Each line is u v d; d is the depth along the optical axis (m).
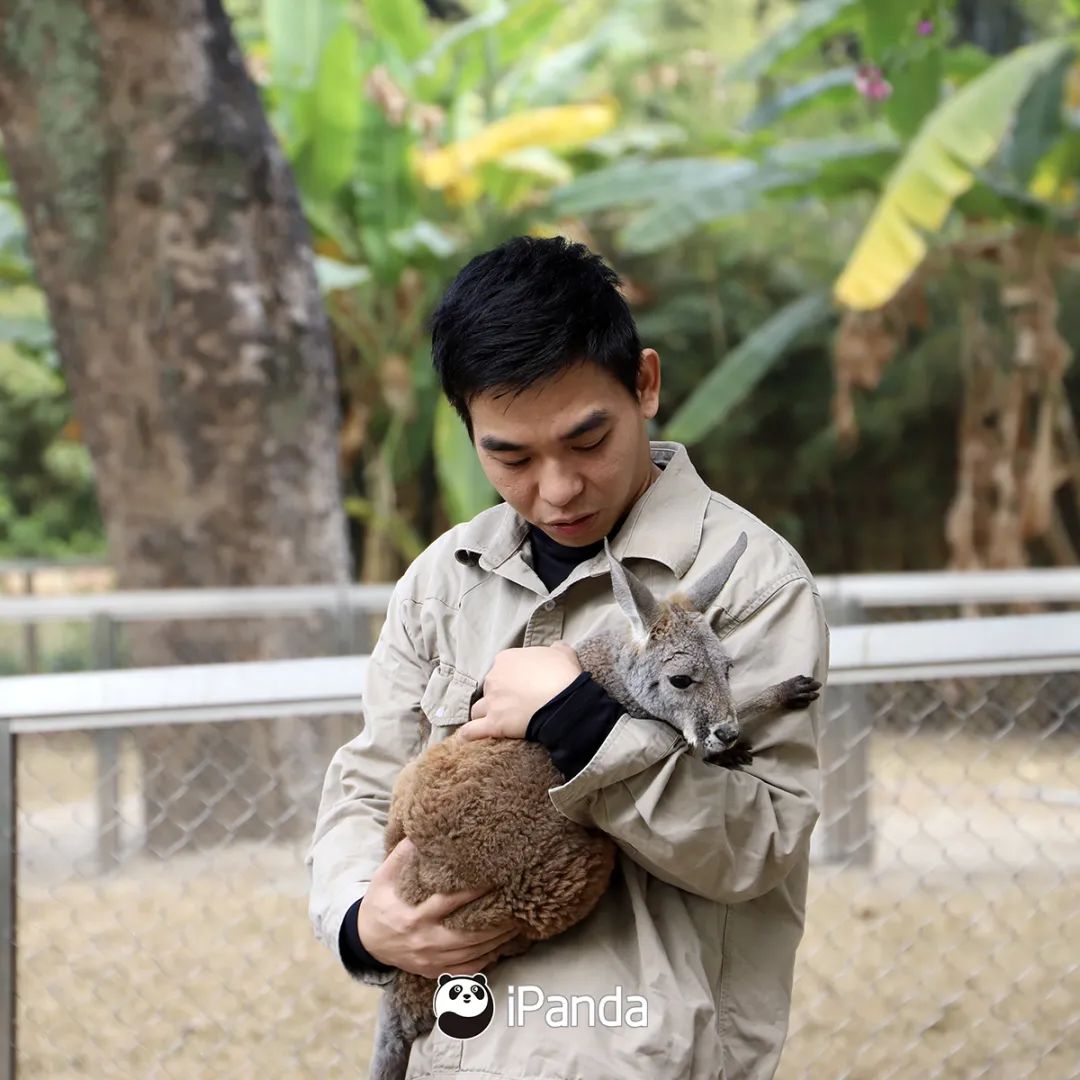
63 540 14.37
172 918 3.96
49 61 6.43
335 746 4.85
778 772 1.82
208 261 6.46
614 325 1.88
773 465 12.91
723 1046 1.82
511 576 2.03
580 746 1.74
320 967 3.79
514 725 1.81
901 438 12.64
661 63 12.48
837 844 4.06
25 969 3.70
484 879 1.80
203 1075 3.22
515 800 1.81
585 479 1.87
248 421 6.54
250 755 4.67
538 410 1.83
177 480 6.55
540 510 1.90
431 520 12.73
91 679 2.32
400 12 10.03
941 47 8.48
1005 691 3.23
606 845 1.83
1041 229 9.38
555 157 10.64
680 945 1.80
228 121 6.52
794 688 1.83
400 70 10.12
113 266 6.48
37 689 2.31
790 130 12.49
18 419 14.21
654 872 1.77
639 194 9.47
